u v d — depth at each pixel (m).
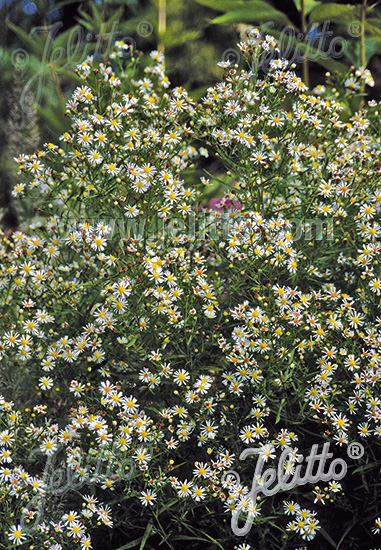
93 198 1.82
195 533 1.74
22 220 2.40
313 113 1.88
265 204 1.94
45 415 1.93
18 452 1.82
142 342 1.78
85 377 1.88
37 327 1.85
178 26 4.12
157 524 1.77
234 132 1.78
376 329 1.82
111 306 1.79
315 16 2.81
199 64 4.18
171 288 1.73
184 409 1.75
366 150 2.04
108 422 1.85
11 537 1.60
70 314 1.96
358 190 1.88
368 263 1.81
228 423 1.81
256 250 1.71
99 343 1.78
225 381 1.76
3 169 2.76
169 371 1.75
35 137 2.77
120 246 1.75
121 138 1.85
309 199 1.88
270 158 1.82
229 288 1.86
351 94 2.11
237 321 1.91
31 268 1.83
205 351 1.85
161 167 1.81
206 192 2.31
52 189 1.81
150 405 1.80
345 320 1.81
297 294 1.76
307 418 1.78
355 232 1.90
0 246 1.98
